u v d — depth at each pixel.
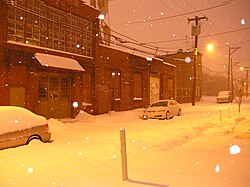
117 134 13.66
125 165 6.28
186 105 41.56
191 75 56.81
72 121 20.00
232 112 25.30
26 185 6.03
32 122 10.73
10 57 16.70
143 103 32.72
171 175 6.48
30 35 18.33
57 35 20.67
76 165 7.62
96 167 7.38
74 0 21.89
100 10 27.02
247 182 5.88
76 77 22.25
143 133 13.22
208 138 12.07
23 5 17.73
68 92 21.92
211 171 6.73
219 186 5.66
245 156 8.24
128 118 22.98
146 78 33.34
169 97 40.75
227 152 8.85
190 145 10.47
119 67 27.69
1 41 16.06
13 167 7.46
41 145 10.34
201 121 18.27
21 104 17.47
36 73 18.44
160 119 21.38
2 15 16.08
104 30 27.58
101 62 25.03
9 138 9.69
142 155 8.62
